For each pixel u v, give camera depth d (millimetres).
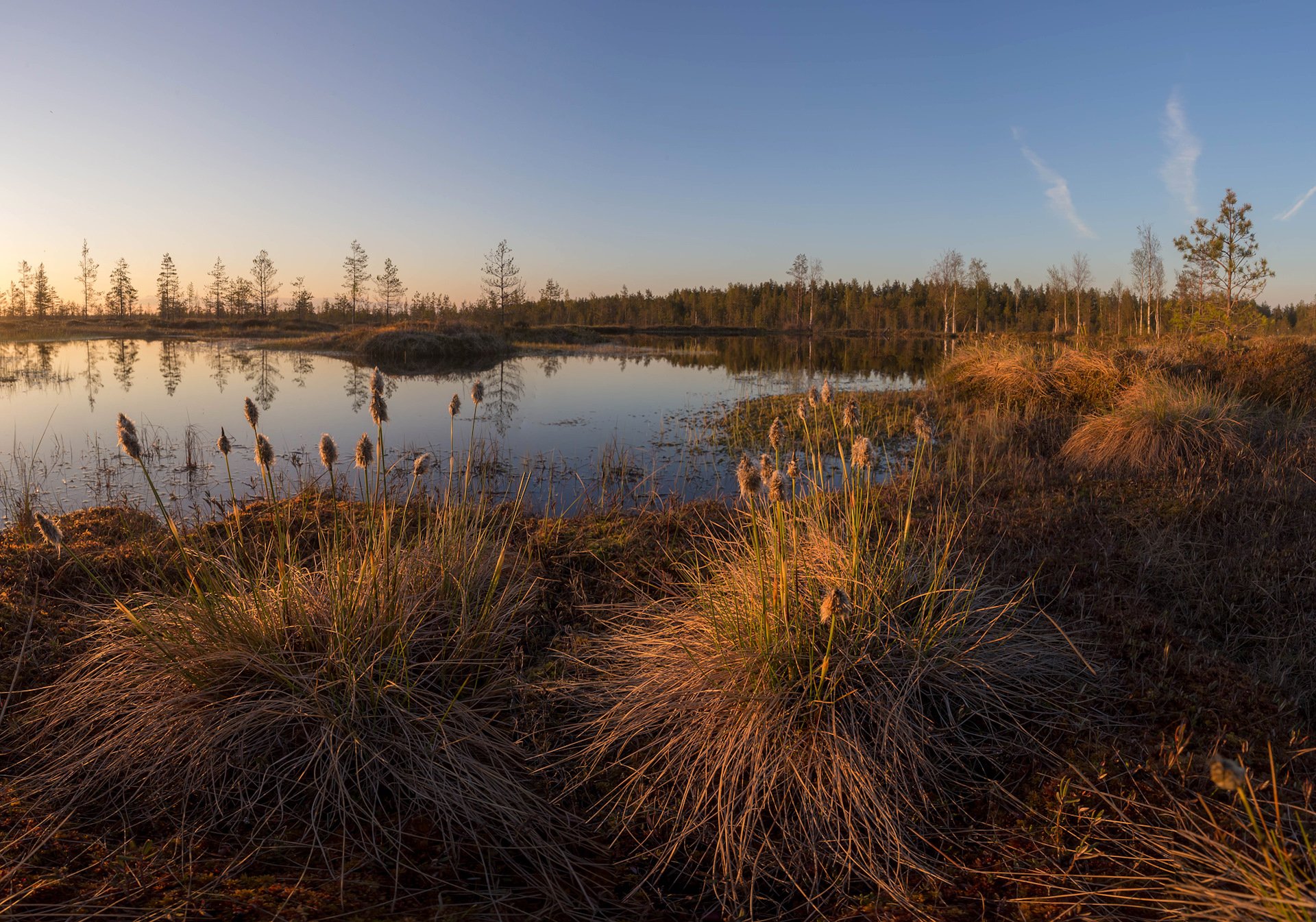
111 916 2205
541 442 11484
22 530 5352
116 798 2844
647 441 11547
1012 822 2754
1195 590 4562
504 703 3619
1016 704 3348
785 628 3443
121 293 76938
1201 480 6617
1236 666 3648
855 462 3971
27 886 2289
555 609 4754
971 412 11969
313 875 2498
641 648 3994
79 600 4359
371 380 3895
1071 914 2307
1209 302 17000
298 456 10203
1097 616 4285
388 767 2973
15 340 41406
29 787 2840
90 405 14867
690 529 5980
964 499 6695
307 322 57031
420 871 2566
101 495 7941
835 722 3074
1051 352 12812
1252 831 2414
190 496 7906
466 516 4957
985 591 4324
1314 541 5004
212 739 2961
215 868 2484
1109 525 5684
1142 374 10570
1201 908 2211
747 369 26750
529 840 2799
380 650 3498
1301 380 9688
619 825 2943
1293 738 2924
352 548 4359
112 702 3238
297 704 3129
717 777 3078
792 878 2635
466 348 33344
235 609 3561
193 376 21438
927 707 3357
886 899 2529
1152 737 3049
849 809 2855
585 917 2465
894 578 3850
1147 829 2545
